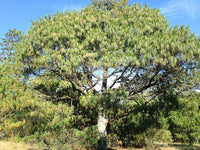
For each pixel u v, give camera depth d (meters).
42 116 9.16
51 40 8.84
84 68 9.12
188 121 16.53
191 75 9.25
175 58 7.33
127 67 8.54
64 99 12.00
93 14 10.20
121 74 9.77
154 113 9.69
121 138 12.08
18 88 9.48
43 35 9.15
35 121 11.69
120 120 12.45
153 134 11.63
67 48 8.96
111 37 8.92
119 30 8.91
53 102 10.77
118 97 8.38
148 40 8.09
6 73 10.34
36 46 8.99
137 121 11.26
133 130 11.77
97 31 8.91
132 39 8.35
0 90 9.58
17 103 9.21
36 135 10.80
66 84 12.62
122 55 7.95
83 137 10.34
